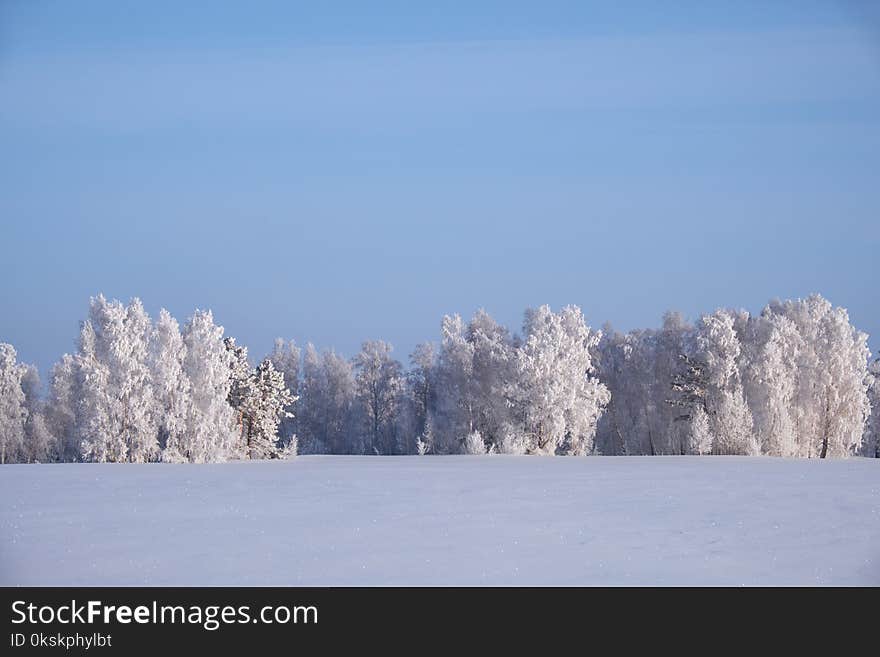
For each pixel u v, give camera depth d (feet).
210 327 284.82
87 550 70.54
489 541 74.59
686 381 335.88
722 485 124.47
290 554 69.10
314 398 524.52
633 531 79.92
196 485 124.06
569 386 321.32
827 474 147.64
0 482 128.77
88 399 274.16
